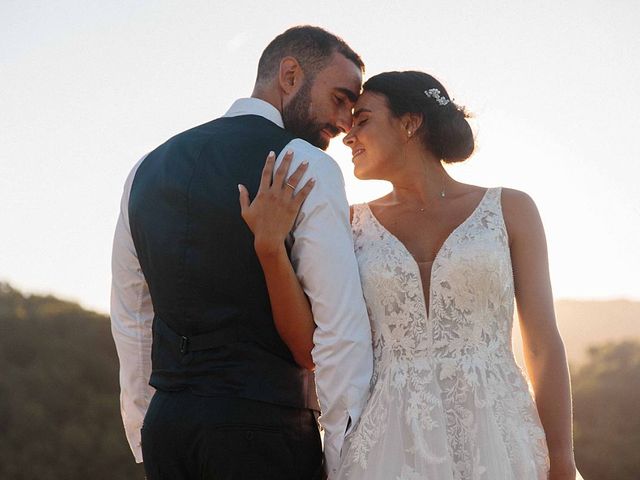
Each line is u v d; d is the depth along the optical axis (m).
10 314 11.97
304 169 2.43
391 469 2.55
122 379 2.87
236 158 2.54
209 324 2.47
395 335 2.67
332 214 2.49
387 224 2.82
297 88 2.77
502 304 2.66
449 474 2.53
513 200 2.75
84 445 10.52
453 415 2.59
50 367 11.16
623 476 10.03
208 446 2.40
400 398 2.61
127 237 2.77
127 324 2.83
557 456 2.61
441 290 2.65
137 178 2.69
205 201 2.50
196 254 2.48
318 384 2.52
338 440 2.54
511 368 2.66
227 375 2.43
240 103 2.76
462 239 2.68
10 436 10.39
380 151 2.83
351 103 2.87
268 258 2.39
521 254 2.73
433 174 2.83
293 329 2.47
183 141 2.65
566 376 2.65
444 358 2.63
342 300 2.48
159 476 2.51
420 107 2.82
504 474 2.51
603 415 10.67
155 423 2.50
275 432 2.43
